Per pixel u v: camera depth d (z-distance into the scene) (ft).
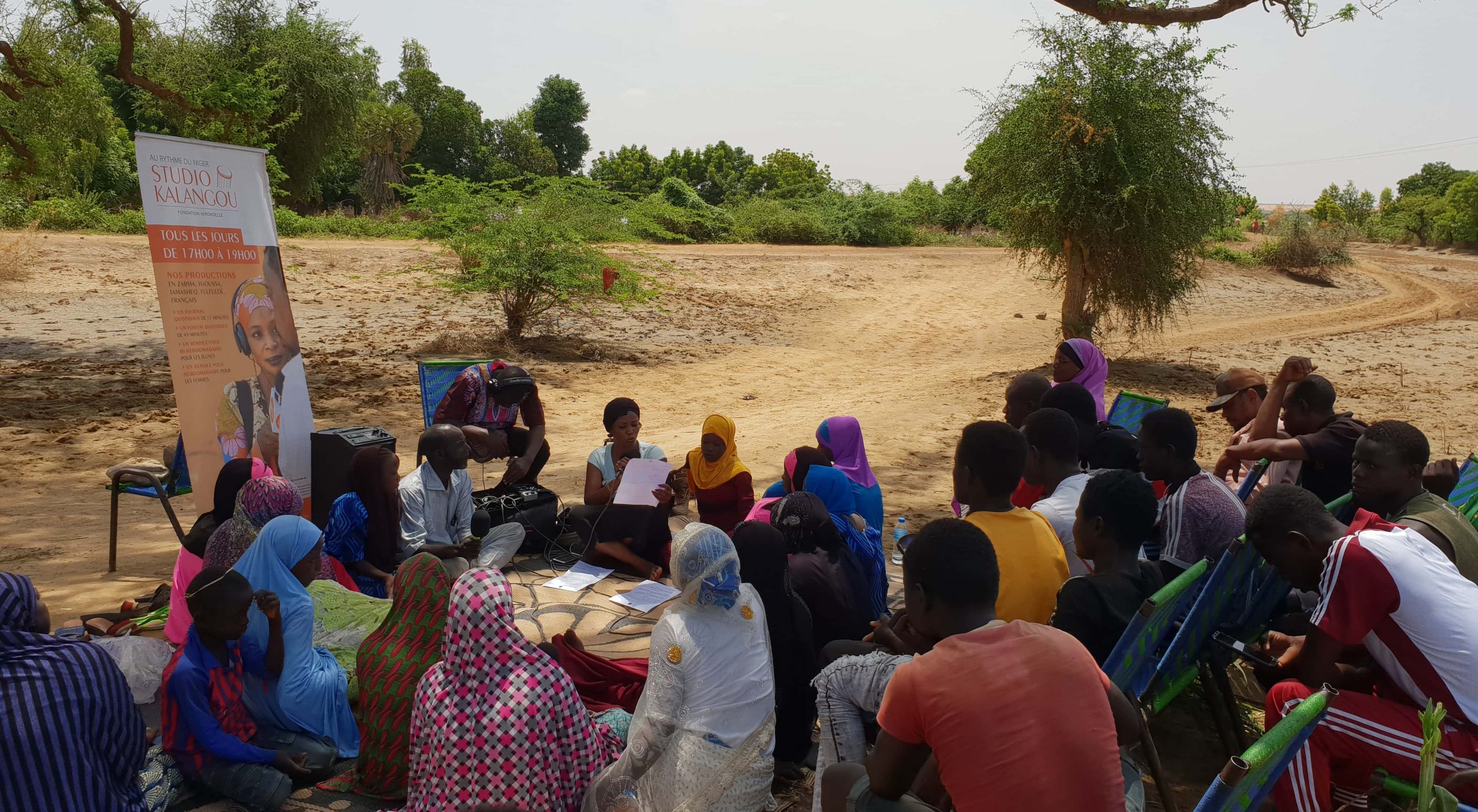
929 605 8.36
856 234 141.49
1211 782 13.25
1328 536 11.28
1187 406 48.16
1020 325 80.33
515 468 24.72
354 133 129.80
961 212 170.91
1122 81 52.49
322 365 48.42
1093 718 7.50
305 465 22.82
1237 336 77.56
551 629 17.29
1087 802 7.25
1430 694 10.34
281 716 13.65
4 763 9.78
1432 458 36.63
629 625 17.52
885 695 7.97
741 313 78.59
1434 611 10.25
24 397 39.42
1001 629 7.86
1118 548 11.82
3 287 62.03
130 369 45.91
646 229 62.44
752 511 18.52
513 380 24.85
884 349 67.97
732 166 278.87
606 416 21.98
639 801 11.57
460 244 58.49
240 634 12.80
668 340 64.49
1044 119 54.19
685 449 36.70
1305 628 13.84
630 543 20.16
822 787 8.98
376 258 85.35
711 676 11.41
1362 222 281.13
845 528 15.38
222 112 69.26
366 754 12.98
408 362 50.31
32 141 55.72
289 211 106.32
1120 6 32.68
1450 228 224.74
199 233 20.08
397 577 13.43
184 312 19.85
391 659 12.92
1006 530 12.14
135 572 21.99
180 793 12.82
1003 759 7.25
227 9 107.45
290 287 70.64
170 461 23.44
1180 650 12.67
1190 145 53.67
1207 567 12.63
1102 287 57.67
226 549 15.30
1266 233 167.63
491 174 220.64
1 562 22.41
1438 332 76.95
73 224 90.48
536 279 56.65
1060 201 55.01
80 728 10.24
